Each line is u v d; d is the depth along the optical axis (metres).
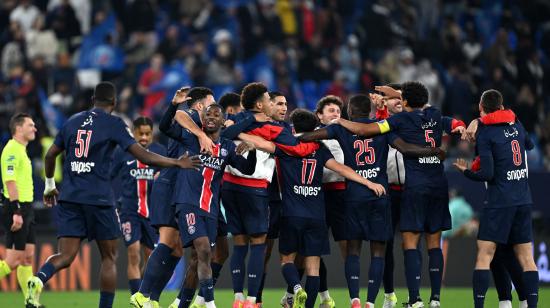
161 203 30.59
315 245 30.25
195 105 30.70
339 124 30.41
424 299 40.28
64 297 42.50
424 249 47.28
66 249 28.03
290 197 30.14
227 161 29.36
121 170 35.72
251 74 70.12
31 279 27.03
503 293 32.03
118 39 68.94
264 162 30.81
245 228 31.02
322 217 30.31
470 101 67.75
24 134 35.62
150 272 30.06
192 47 69.00
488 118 30.14
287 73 68.44
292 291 31.89
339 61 71.44
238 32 71.12
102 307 28.72
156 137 58.59
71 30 68.81
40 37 67.25
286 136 29.83
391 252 32.91
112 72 67.75
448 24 73.94
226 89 66.69
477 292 30.31
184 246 28.73
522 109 67.06
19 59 65.81
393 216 32.91
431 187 30.78
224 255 32.16
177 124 29.17
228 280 47.00
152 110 64.25
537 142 66.56
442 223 31.31
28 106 61.09
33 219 36.28
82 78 67.12
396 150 32.66
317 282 30.22
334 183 31.33
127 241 35.41
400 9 75.62
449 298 41.62
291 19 73.38
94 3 71.06
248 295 30.53
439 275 31.39
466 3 79.00
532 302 30.38
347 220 30.78
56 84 64.69
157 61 65.62
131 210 35.41
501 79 68.81
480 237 30.47
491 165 29.78
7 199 35.41
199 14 71.50
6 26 69.62
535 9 78.62
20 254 35.50
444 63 72.50
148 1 69.38
